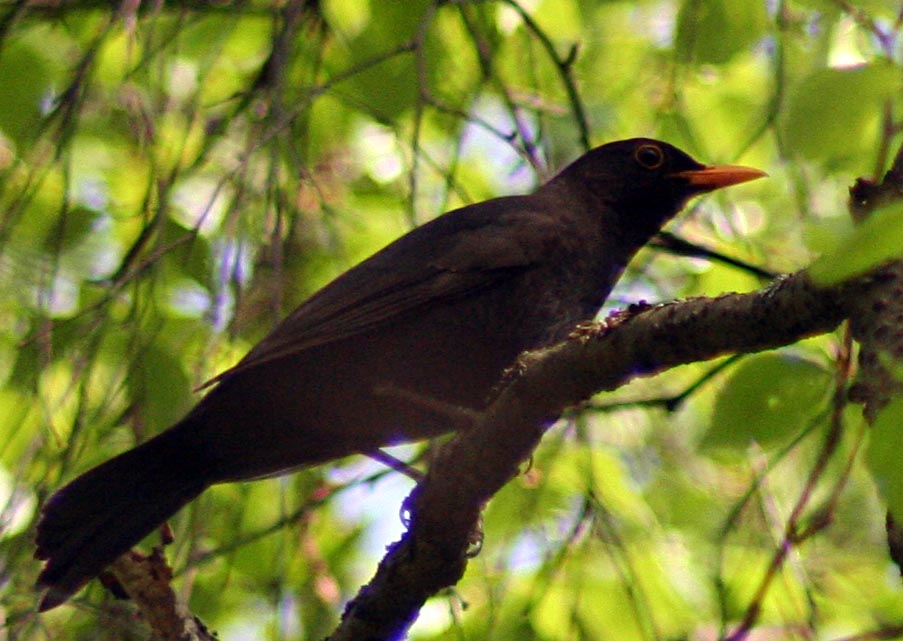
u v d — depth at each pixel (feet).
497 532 34.76
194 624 27.45
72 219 35.40
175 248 31.86
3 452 29.09
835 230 17.04
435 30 36.52
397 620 26.50
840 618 34.50
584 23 39.37
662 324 22.90
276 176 30.01
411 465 33.27
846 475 24.45
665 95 35.65
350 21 38.52
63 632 32.68
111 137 36.88
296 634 34.45
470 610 33.76
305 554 35.37
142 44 34.30
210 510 31.32
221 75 39.40
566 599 32.78
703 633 32.83
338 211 37.99
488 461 25.03
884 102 19.61
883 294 20.76
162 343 31.40
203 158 32.53
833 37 26.76
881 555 35.22
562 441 32.89
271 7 37.17
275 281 29.07
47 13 36.27
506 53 40.11
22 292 34.01
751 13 32.58
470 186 40.65
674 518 35.22
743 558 31.53
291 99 36.88
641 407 32.50
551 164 36.11
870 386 20.30
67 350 30.14
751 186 38.52
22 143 32.68
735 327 22.22
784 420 25.31
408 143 37.40
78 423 27.71
